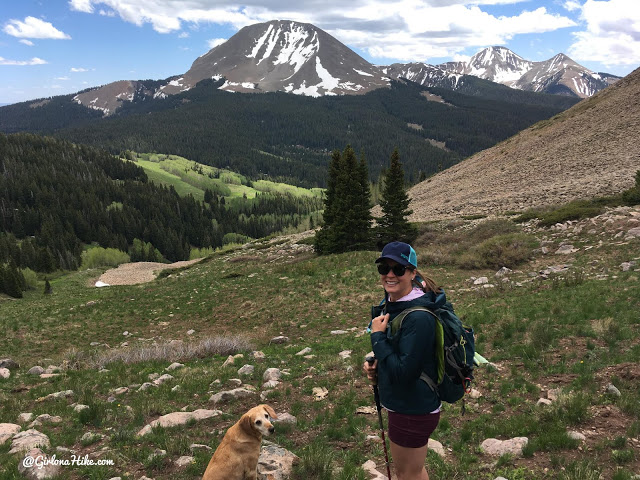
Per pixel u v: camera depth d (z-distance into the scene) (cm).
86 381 1255
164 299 3394
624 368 810
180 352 1622
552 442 573
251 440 452
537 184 5522
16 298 7031
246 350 1608
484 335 1205
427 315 274
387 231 4334
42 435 755
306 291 2806
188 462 609
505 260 2681
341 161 4553
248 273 4072
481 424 685
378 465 577
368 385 938
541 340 1047
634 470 500
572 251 2523
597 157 5553
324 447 639
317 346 1530
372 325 298
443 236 3850
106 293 4588
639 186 3189
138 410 873
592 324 1109
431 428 290
